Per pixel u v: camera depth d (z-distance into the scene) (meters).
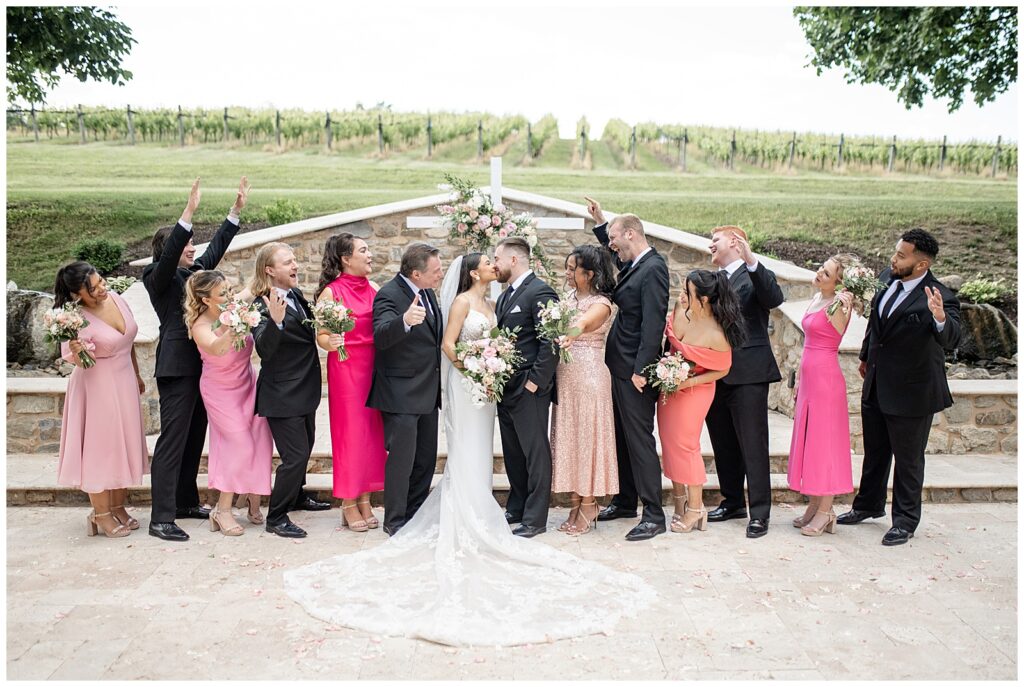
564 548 4.18
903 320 4.16
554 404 4.43
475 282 4.30
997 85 8.48
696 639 3.14
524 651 3.03
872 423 4.49
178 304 4.27
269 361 4.17
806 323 4.38
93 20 8.96
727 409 4.54
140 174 15.16
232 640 3.12
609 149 20.00
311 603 3.42
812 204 13.91
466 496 4.07
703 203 14.18
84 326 4.01
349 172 16.11
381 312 4.14
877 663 2.96
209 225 12.82
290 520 4.49
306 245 7.26
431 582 3.63
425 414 4.36
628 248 4.39
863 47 8.65
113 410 4.18
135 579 3.71
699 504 4.43
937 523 4.62
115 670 2.87
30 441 5.51
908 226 12.91
